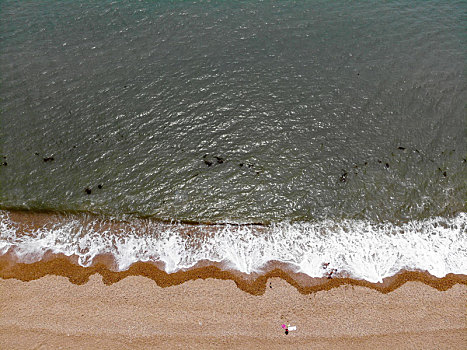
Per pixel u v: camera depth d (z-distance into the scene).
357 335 19.16
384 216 24.55
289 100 31.16
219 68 34.12
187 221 24.69
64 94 31.50
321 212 24.91
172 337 19.14
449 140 27.89
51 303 20.30
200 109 30.53
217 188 26.03
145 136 28.70
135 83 32.53
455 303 20.17
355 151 27.58
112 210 25.16
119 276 21.70
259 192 25.81
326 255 22.81
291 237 23.83
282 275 21.81
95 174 26.66
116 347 18.80
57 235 23.98
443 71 33.16
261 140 28.45
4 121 29.42
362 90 31.72
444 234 23.61
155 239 23.86
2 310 19.94
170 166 27.06
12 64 34.09
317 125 29.28
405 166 26.66
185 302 20.44
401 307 20.14
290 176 26.48
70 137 28.56
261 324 19.61
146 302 20.41
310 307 20.25
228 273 21.95
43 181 26.28
